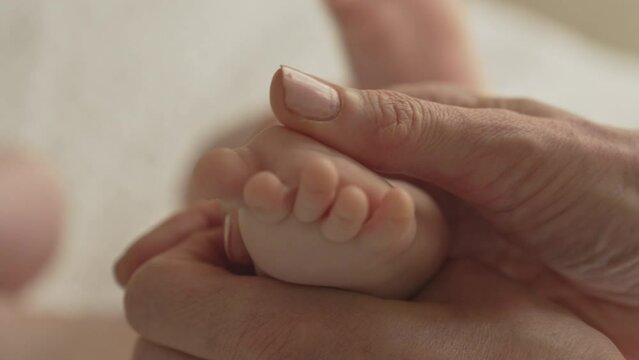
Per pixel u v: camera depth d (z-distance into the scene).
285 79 0.25
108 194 0.49
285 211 0.24
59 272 0.47
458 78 0.41
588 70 0.62
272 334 0.26
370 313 0.26
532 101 0.29
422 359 0.25
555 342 0.26
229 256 0.28
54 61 0.53
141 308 0.27
